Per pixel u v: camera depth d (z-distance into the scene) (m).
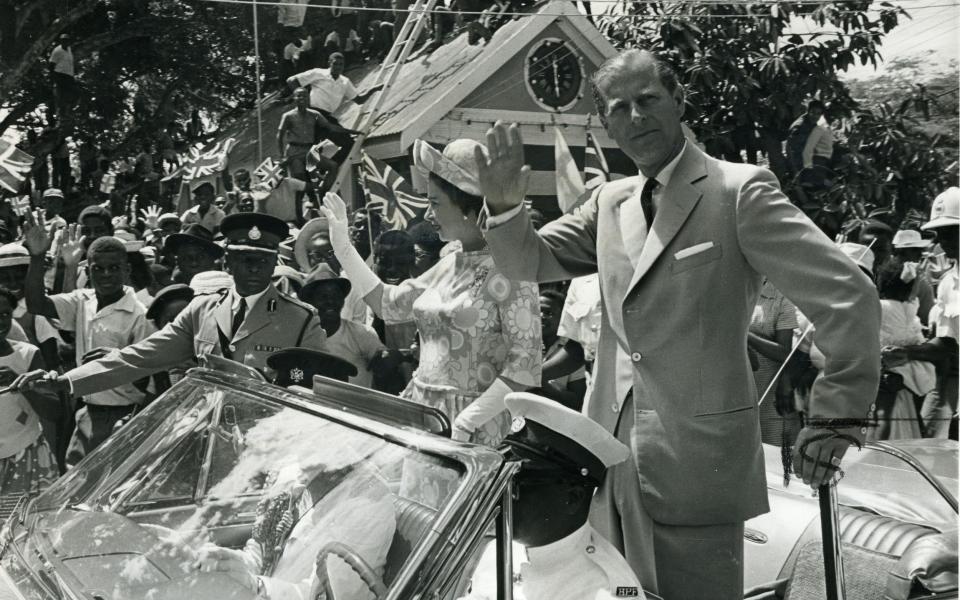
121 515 2.35
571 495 2.09
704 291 2.33
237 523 2.17
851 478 3.61
